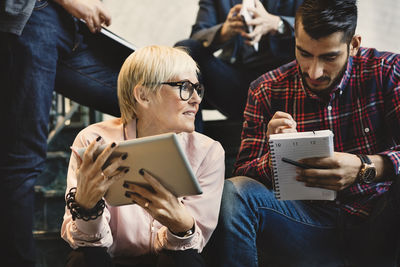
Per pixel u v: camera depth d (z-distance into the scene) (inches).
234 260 68.9
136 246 65.2
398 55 77.1
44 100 81.3
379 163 69.1
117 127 68.9
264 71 108.8
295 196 66.7
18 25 77.9
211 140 71.3
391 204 70.1
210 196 67.5
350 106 76.7
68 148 124.8
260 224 72.5
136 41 142.7
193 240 61.7
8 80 79.0
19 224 76.7
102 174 54.1
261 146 79.9
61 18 85.4
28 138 78.9
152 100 66.2
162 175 54.4
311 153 64.5
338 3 68.7
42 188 113.0
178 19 142.5
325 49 69.1
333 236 73.6
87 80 96.4
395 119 74.2
